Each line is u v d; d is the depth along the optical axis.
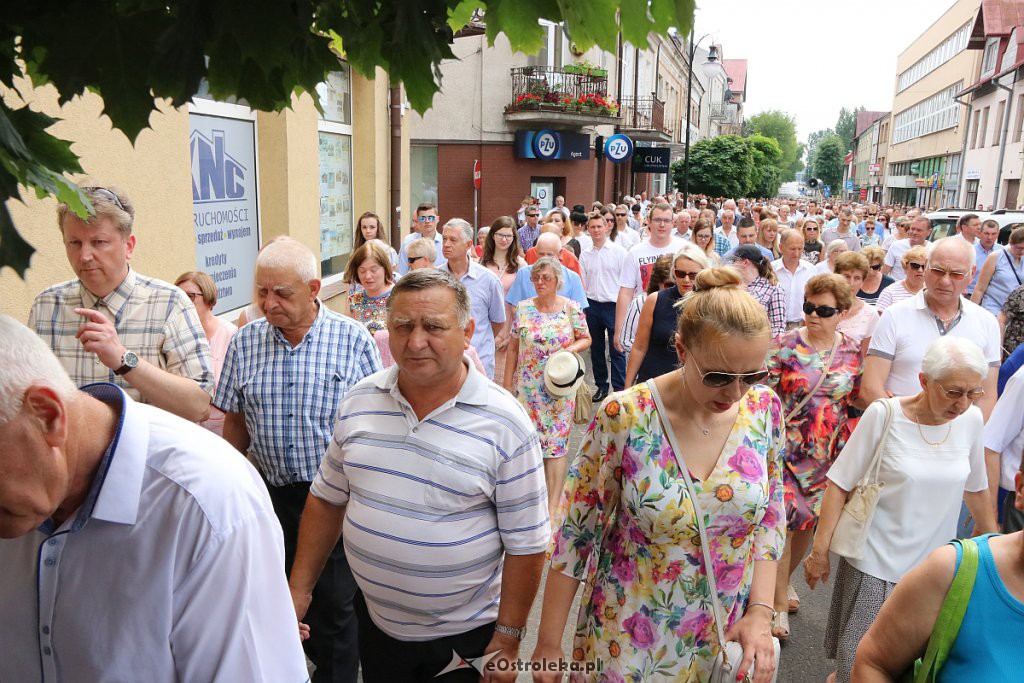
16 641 1.52
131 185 4.93
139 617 1.46
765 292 5.99
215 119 6.86
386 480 2.41
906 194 74.56
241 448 3.35
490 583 2.52
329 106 10.16
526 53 1.36
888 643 1.94
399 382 2.47
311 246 8.71
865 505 3.33
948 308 4.46
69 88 1.28
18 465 1.28
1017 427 3.80
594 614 2.52
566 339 5.66
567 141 22.92
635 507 2.37
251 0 1.22
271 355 3.21
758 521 2.37
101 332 2.79
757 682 2.31
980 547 1.84
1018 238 7.96
